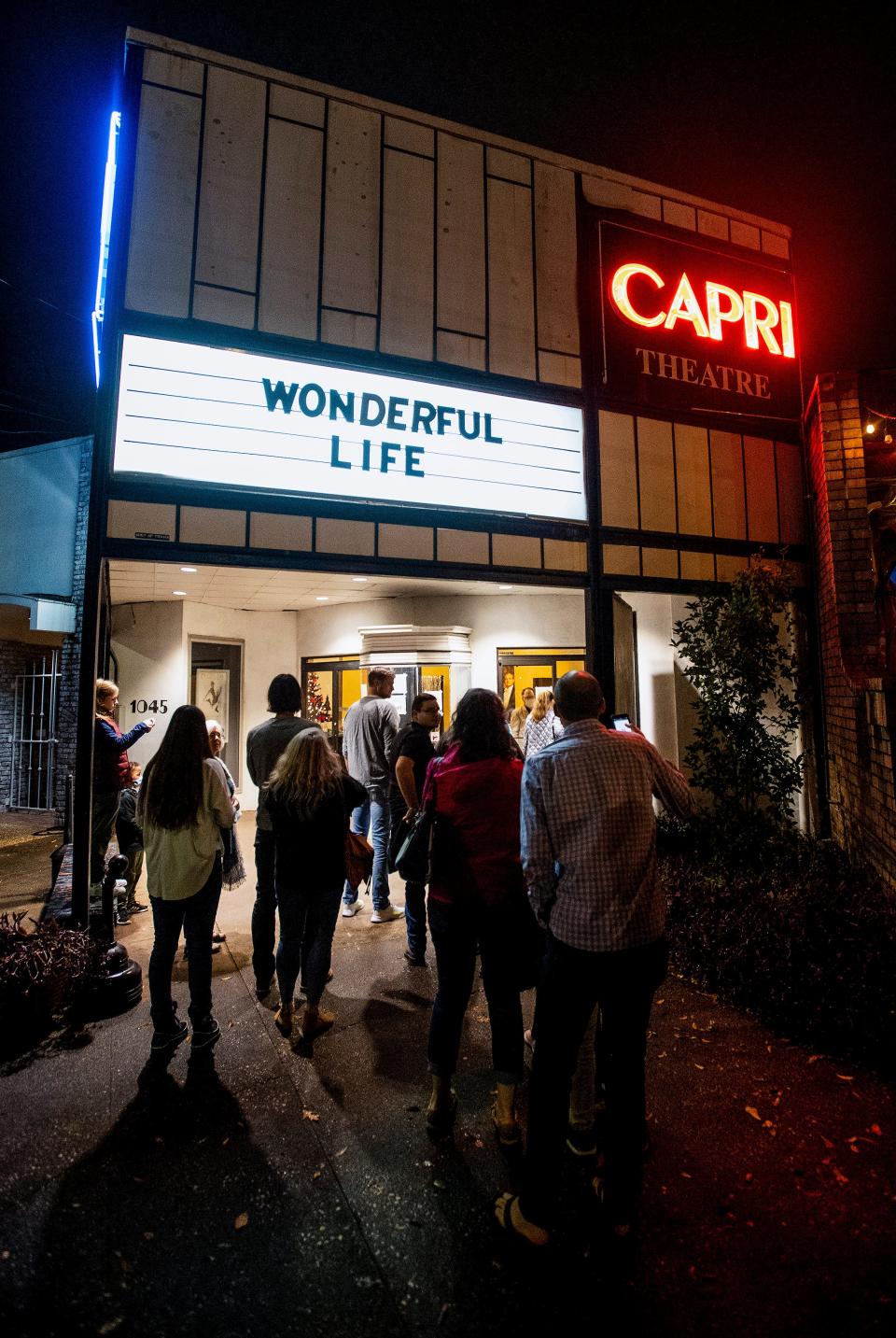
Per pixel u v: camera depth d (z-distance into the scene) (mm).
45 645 10500
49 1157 2564
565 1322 1901
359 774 5324
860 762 4777
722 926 3975
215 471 4590
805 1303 1956
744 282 6445
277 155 4922
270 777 3645
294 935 3457
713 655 5703
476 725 2775
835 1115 2807
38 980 3336
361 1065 3205
